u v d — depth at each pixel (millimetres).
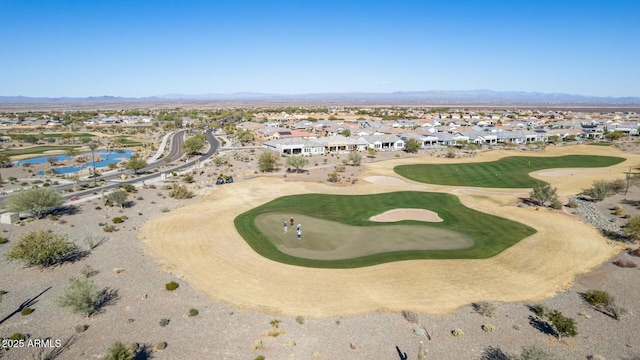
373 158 142125
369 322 36844
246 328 35781
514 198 85188
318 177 107438
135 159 115938
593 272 47562
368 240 58469
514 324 36531
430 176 110188
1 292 41438
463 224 66125
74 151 153750
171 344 33312
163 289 43094
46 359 31062
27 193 67125
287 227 64438
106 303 40094
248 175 109875
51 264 49250
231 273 47281
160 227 64250
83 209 73875
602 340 34031
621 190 89375
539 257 51938
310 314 38219
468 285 44250
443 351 32656
